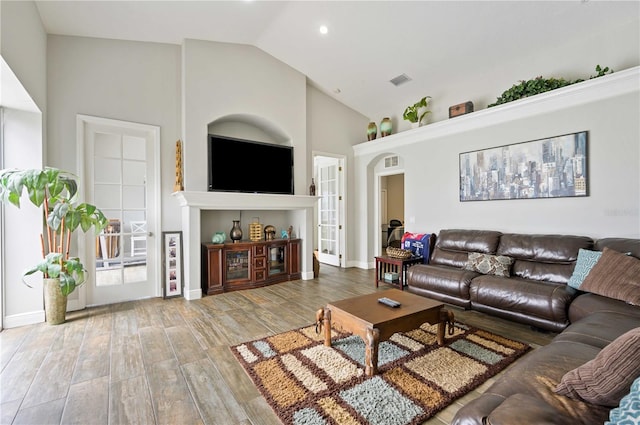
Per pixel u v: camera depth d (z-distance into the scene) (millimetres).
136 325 3076
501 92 4180
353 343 2629
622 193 3080
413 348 2525
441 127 4648
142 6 3240
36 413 1756
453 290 3447
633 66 3096
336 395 1899
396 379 2070
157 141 4090
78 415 1741
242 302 3852
